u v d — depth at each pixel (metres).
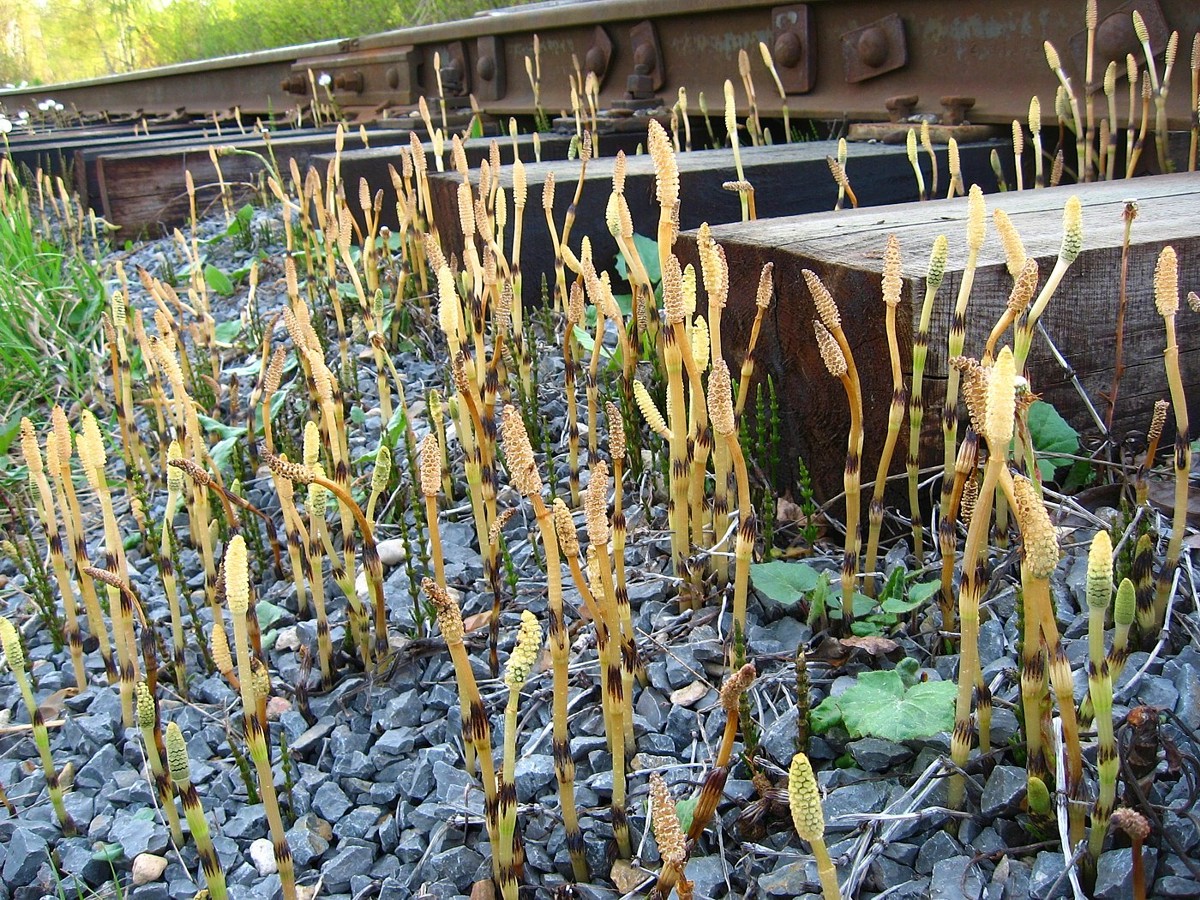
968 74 1.10
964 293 0.51
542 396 0.83
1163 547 0.54
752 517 0.49
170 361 0.65
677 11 1.36
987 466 0.38
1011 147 1.05
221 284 1.29
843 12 1.20
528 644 0.39
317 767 0.54
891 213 0.72
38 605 0.69
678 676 0.53
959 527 0.57
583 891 0.44
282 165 1.65
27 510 0.87
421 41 1.84
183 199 1.66
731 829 0.45
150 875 0.49
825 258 0.61
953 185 0.78
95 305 1.20
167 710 0.59
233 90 2.51
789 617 0.56
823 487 0.65
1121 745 0.39
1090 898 0.39
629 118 1.39
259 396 0.84
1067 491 0.61
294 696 0.58
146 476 0.84
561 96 1.60
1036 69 1.04
